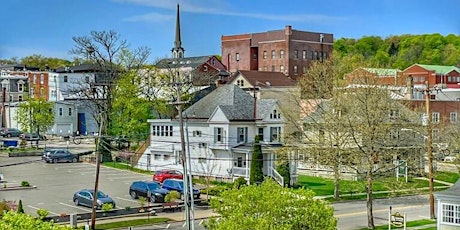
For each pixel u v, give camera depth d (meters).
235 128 67.31
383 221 50.12
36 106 106.50
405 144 58.50
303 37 147.25
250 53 153.12
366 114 50.62
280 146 65.69
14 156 87.69
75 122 117.81
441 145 72.19
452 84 130.75
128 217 49.69
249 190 29.95
